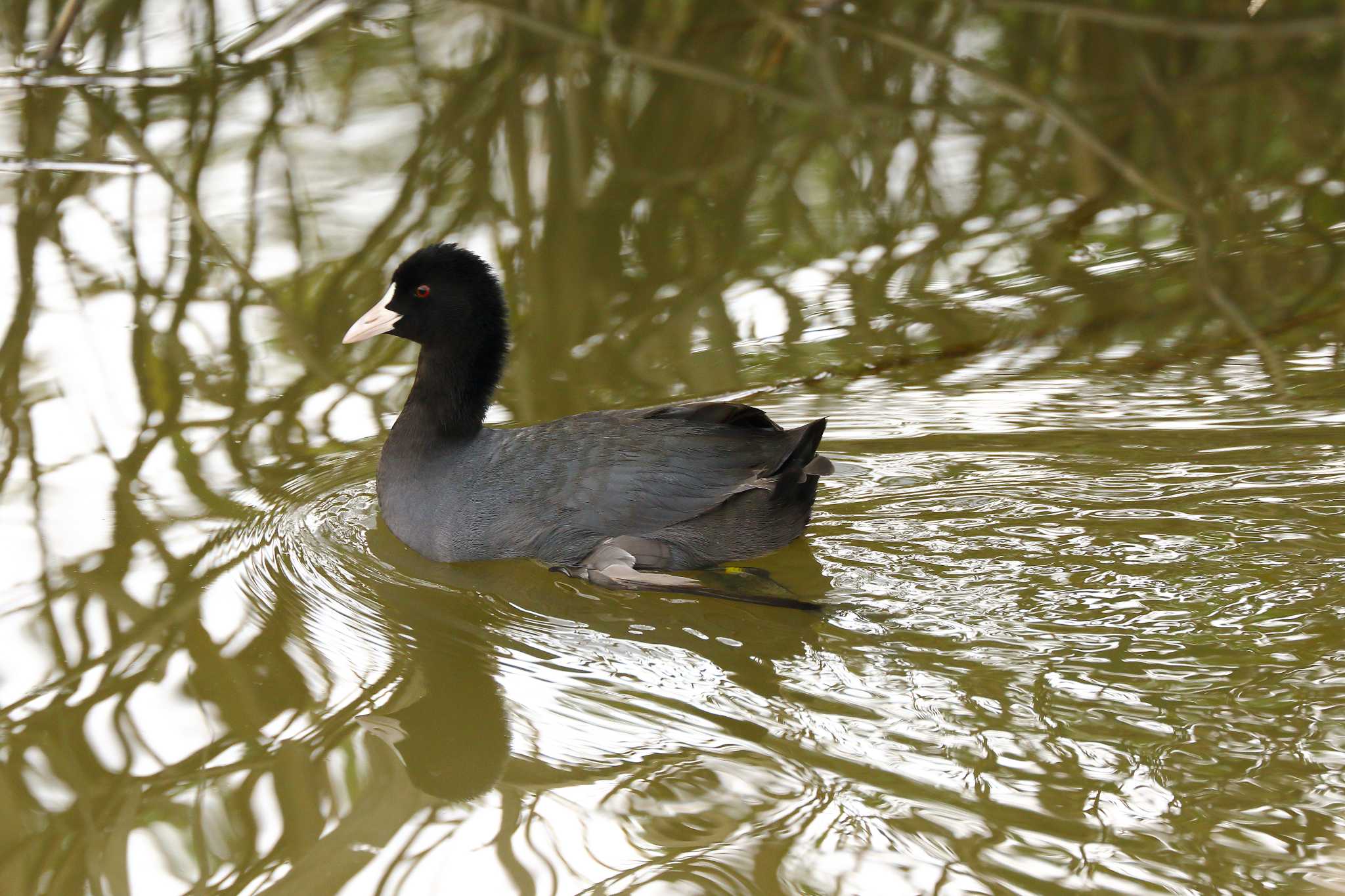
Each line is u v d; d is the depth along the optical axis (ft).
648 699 26.61
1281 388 39.04
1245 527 31.83
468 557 32.73
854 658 27.37
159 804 23.89
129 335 43.32
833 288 47.11
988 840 21.80
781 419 38.58
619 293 46.62
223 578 31.63
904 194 54.24
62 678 27.66
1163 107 62.03
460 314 33.71
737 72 63.77
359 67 64.23
